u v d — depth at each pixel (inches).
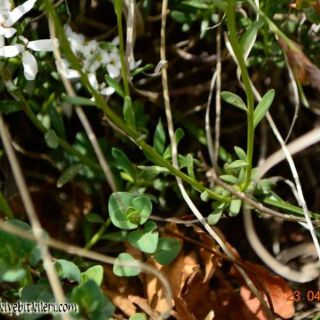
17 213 10.6
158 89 11.2
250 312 9.8
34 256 8.0
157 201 10.3
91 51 9.9
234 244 10.6
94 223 10.5
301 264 10.4
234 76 11.3
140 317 8.8
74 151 10.0
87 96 10.8
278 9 10.3
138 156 10.8
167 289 8.4
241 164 9.2
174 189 10.3
